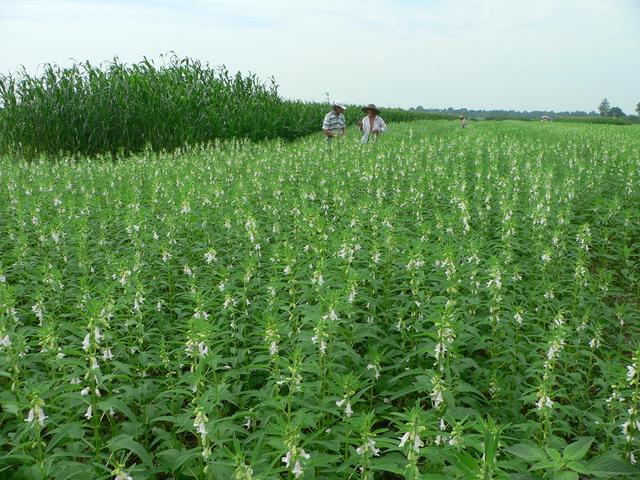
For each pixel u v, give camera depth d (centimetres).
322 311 498
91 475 388
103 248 864
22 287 698
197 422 363
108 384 504
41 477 369
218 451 375
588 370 591
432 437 400
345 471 386
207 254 711
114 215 1015
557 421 452
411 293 683
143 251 823
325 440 435
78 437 398
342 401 401
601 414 495
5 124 2186
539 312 675
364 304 677
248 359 575
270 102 3067
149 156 1958
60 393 471
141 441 485
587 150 2370
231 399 436
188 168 1512
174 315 711
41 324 577
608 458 313
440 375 416
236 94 2953
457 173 1437
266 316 464
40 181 1259
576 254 838
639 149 2164
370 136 2142
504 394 518
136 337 576
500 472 272
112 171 1576
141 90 2334
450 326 445
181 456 390
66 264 829
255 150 2128
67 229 959
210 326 443
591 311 691
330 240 861
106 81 2288
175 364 519
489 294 651
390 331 632
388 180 1396
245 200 1088
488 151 2044
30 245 923
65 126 2203
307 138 3222
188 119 2394
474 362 527
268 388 469
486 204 1094
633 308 776
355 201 1199
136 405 525
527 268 825
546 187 1173
